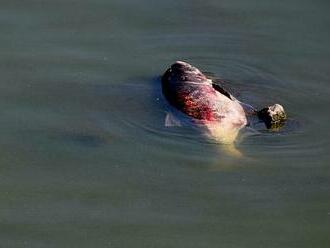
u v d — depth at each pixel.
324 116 37.41
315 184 33.38
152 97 38.38
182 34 43.91
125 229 31.14
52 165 34.47
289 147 35.25
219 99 36.41
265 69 41.25
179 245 30.30
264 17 45.72
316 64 41.62
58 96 38.72
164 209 32.12
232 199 32.59
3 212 32.03
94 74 40.38
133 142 35.53
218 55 42.34
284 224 31.50
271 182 33.47
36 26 44.22
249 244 30.47
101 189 33.12
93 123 36.81
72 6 46.28
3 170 34.19
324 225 31.44
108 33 43.81
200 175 33.75
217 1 47.09
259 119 36.62
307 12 46.28
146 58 41.81
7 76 40.12
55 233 30.94
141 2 46.81
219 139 35.16
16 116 37.34
